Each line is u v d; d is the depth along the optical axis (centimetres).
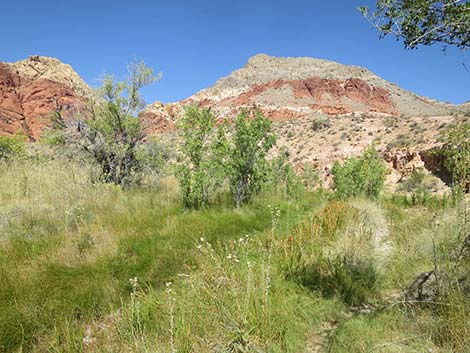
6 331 355
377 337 322
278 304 383
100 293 449
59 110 1329
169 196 1095
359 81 15525
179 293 425
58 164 1180
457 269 405
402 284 470
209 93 16162
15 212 751
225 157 1041
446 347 291
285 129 6353
